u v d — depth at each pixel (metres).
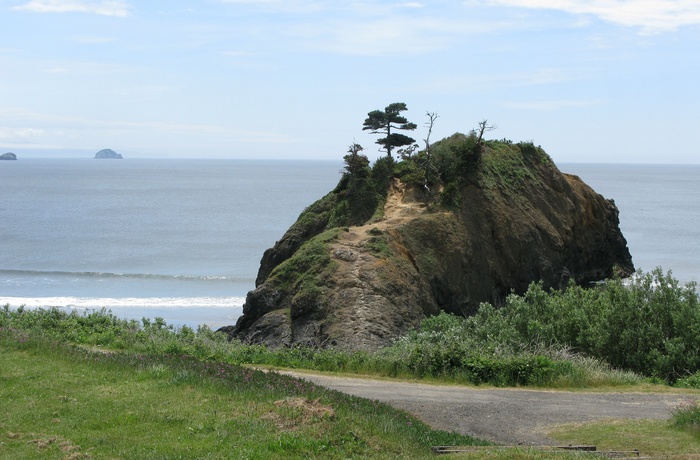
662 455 12.25
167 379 13.91
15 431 10.98
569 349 24.20
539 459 11.02
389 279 41.38
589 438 13.82
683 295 25.44
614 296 26.11
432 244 48.28
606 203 67.19
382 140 63.47
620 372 21.30
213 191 191.88
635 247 84.31
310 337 37.44
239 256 77.19
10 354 15.83
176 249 81.75
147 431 10.99
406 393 17.69
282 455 10.09
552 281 55.38
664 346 23.70
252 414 11.66
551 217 58.12
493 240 52.88
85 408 12.06
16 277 62.38
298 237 54.91
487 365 20.00
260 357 22.00
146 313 48.50
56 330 22.94
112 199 159.38
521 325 26.30
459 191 53.69
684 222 113.38
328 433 10.96
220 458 9.84
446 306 47.22
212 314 48.88
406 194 54.72
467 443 12.86
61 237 91.31
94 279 62.06
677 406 16.17
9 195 170.38
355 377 19.78
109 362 15.26
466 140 57.56
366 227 49.03
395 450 11.07
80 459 9.85
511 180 57.69
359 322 37.38
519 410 16.27
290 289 41.78
